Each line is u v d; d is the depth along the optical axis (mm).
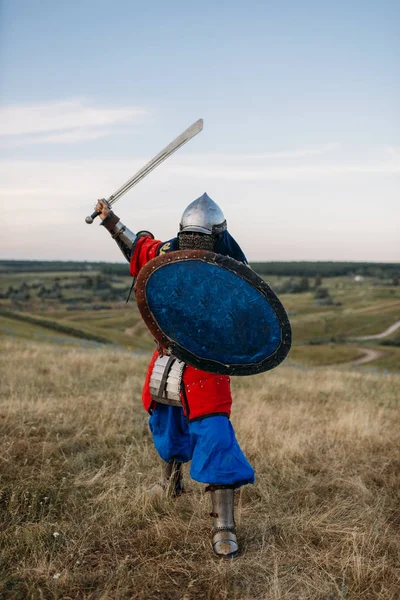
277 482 4180
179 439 3646
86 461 4453
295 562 3068
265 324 3051
